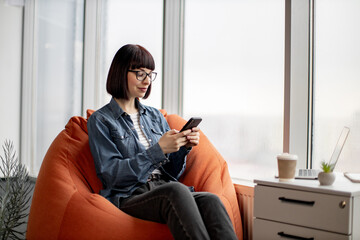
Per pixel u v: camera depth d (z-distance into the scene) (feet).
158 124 7.10
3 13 15.48
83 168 6.63
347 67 6.79
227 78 8.83
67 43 13.94
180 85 9.95
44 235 5.91
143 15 11.14
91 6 13.03
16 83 15.89
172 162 6.63
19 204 7.13
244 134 8.48
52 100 14.66
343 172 6.15
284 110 7.50
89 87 13.07
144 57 6.56
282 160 5.18
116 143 6.28
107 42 12.60
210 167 7.14
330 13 7.03
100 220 5.62
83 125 7.17
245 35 8.45
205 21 9.34
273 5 7.93
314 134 7.30
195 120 5.98
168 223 4.95
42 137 15.12
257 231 5.29
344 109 6.83
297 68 7.38
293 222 4.92
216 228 4.91
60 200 5.99
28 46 15.78
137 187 6.05
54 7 14.67
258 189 5.29
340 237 4.50
